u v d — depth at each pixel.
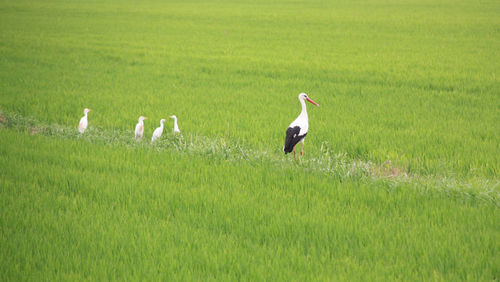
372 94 22.78
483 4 76.94
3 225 9.09
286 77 27.39
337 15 64.75
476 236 8.70
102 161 12.88
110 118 18.22
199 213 9.77
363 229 9.01
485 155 13.66
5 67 29.34
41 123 17.47
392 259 7.98
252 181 11.76
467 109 19.58
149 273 7.63
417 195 10.68
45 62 31.41
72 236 8.71
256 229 9.07
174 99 21.66
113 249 8.38
